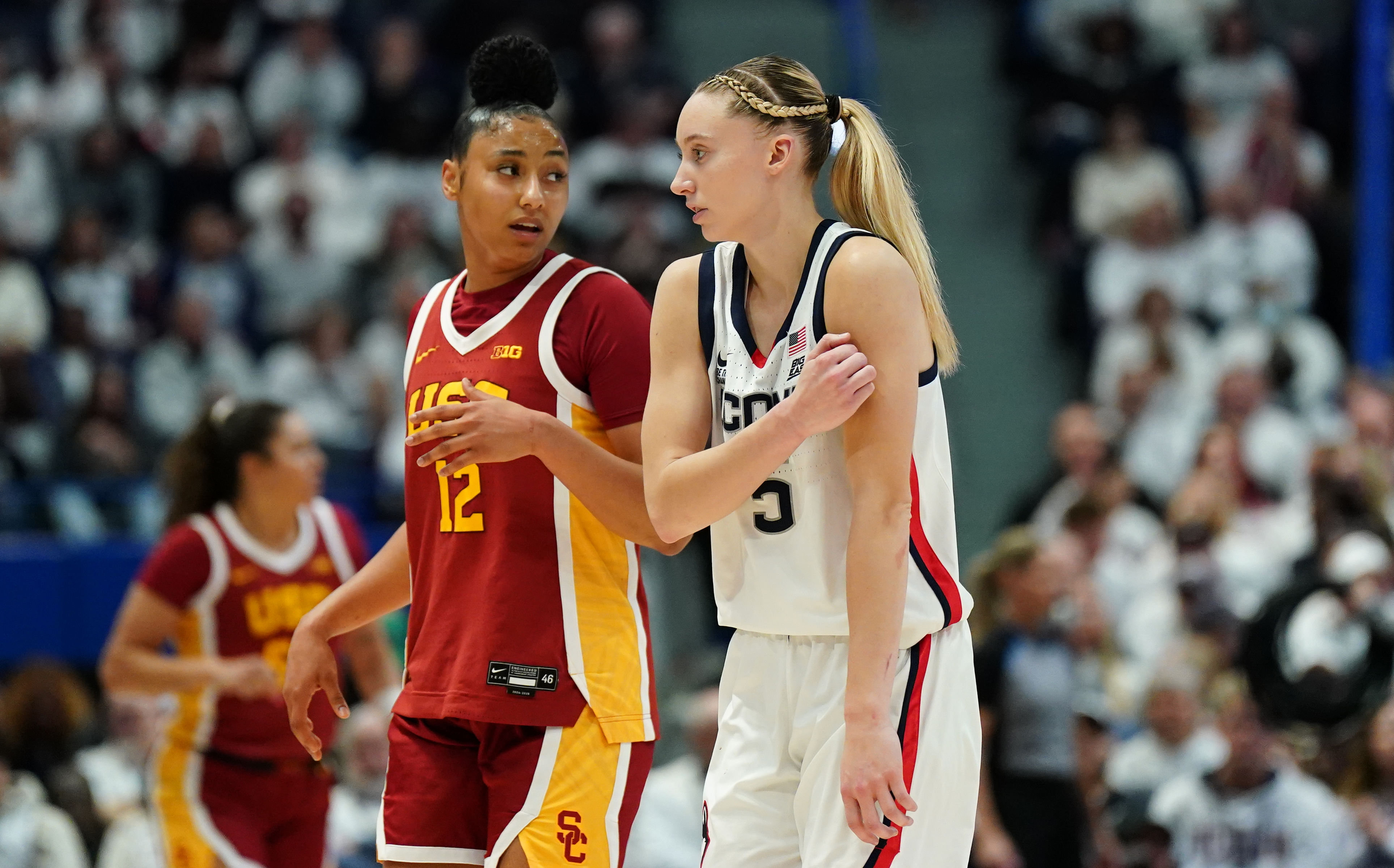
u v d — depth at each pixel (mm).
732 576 7164
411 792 7797
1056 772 14789
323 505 11594
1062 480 22094
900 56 31766
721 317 7035
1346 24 30453
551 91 7996
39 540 19875
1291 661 15008
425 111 28438
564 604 7625
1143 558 20344
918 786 6801
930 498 6949
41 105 27031
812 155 6895
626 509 7395
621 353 7738
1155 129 29094
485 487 7680
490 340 7871
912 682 6844
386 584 8398
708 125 6785
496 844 7551
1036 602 14992
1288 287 26906
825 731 6848
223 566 11000
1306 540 19797
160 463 22641
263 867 10711
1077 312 27625
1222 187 27516
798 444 6418
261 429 11047
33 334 23875
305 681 8359
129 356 24297
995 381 27609
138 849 14516
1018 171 30094
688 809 14469
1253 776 14711
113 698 16453
